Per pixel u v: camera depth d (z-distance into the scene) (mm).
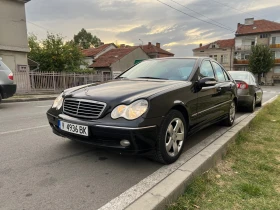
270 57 43594
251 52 45969
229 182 2746
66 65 25250
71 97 3268
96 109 2955
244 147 3934
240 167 3160
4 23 15156
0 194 2449
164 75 4082
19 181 2729
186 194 2443
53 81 16703
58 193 2492
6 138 4434
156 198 2197
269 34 47062
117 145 2875
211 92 4254
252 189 2553
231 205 2295
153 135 2891
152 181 2771
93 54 40188
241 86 7395
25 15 16281
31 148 3844
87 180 2785
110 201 2361
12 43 15625
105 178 2844
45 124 5789
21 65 16188
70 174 2930
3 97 8594
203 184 2605
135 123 2746
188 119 3551
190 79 3805
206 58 4703
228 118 5316
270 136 4590
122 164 3238
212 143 3662
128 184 2703
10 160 3332
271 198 2436
